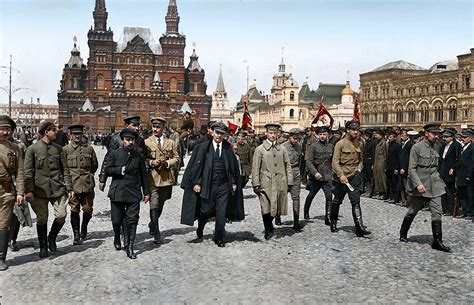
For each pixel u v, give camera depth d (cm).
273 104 14588
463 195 1488
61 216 977
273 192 1112
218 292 738
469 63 6181
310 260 934
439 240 1021
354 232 1214
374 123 8606
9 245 1037
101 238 1140
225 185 1064
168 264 905
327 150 1345
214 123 1071
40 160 955
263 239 1131
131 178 980
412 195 1064
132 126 1100
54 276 828
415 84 7400
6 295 729
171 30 13900
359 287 766
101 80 13088
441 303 696
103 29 13250
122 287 767
